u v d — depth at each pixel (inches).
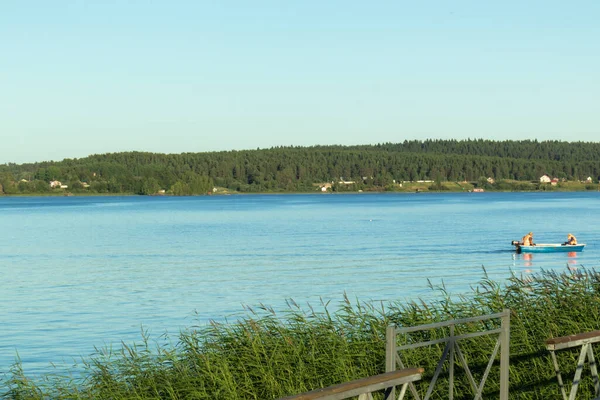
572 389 313.0
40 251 2856.8
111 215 6102.4
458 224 4237.2
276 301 1467.8
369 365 461.1
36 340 1090.1
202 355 483.5
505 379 330.6
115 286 1755.7
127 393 469.4
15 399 533.3
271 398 432.1
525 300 541.0
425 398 304.2
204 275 1936.5
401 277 1817.2
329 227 4062.5
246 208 7337.6
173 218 5433.1
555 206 7194.9
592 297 540.1
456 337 313.6
